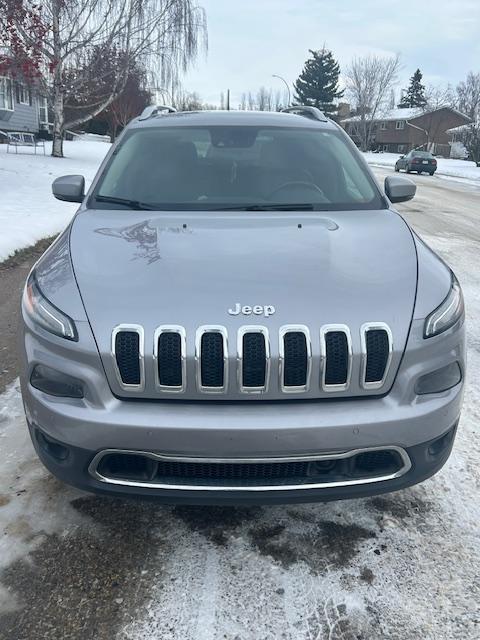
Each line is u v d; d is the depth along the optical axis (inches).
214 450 82.0
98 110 902.4
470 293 247.0
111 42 826.2
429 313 89.6
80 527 100.0
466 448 125.6
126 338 83.9
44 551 94.4
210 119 152.0
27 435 126.3
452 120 2952.8
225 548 96.3
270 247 101.1
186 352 81.9
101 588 87.7
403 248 105.0
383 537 99.1
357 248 102.9
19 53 578.6
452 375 92.0
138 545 96.4
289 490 85.0
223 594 87.0
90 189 132.2
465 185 994.1
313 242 103.7
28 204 421.1
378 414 84.2
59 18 786.2
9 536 97.2
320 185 133.3
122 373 84.0
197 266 94.1
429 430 87.4
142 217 116.7
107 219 116.0
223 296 87.0
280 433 81.4
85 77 852.6
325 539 98.6
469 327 203.0
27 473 113.6
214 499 85.0
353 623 82.6
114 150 142.9
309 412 83.2
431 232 410.3
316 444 82.7
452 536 99.5
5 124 1274.6
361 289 90.4
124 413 83.0
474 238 392.5
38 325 89.9
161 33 882.8
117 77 877.8
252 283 89.9
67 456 88.3
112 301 87.5
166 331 83.1
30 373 90.3
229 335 82.3
